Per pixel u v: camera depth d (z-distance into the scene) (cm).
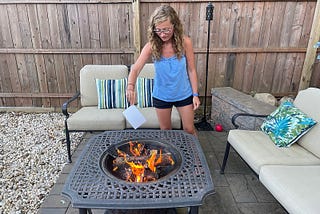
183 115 221
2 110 383
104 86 278
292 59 345
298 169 158
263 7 320
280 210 179
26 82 367
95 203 113
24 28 335
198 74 354
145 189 121
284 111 206
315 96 197
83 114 251
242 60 346
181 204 114
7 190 204
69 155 243
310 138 187
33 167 237
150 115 248
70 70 359
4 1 319
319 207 122
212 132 309
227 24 329
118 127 242
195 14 325
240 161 243
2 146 278
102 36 338
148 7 324
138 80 280
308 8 319
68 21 331
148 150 169
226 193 197
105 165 145
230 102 297
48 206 183
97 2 319
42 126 333
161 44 189
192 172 135
